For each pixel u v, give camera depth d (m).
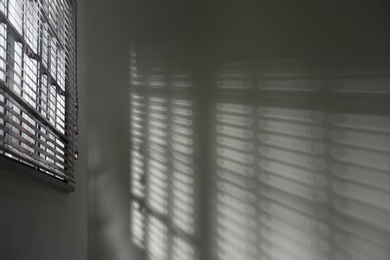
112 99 3.15
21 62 1.39
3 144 1.04
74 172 2.20
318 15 3.22
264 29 3.22
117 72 3.17
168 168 3.12
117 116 3.14
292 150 3.11
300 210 3.07
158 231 3.07
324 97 3.14
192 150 3.13
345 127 3.12
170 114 3.15
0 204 1.05
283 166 3.11
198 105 3.16
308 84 3.16
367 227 3.05
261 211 3.09
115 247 3.04
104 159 3.10
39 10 1.51
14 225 1.17
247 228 3.08
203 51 3.20
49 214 1.64
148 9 3.22
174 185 3.11
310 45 3.19
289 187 3.09
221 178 3.11
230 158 3.12
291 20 3.22
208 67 3.19
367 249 3.04
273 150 3.12
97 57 3.17
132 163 3.11
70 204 2.14
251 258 3.06
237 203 3.10
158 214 3.08
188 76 3.18
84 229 2.73
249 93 3.16
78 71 2.63
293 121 3.13
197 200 3.10
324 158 3.09
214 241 3.08
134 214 3.07
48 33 1.78
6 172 1.10
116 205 3.07
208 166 3.12
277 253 3.06
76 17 2.48
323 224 3.06
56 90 1.98
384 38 3.20
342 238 3.05
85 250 2.78
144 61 3.18
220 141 3.13
